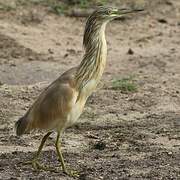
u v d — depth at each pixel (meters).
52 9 25.88
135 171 11.91
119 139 14.13
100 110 16.36
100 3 26.72
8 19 24.42
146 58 21.84
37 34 23.45
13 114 15.96
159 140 14.09
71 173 11.73
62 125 11.68
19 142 13.81
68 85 11.60
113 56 22.00
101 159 12.69
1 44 22.05
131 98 17.39
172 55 22.28
